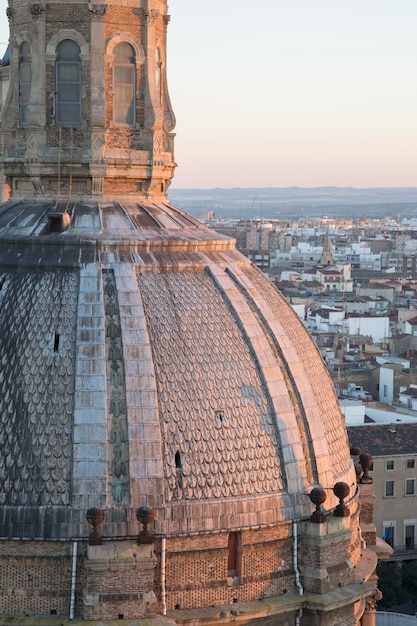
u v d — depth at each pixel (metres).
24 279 78.38
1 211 83.31
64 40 81.75
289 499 76.56
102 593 71.31
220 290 80.44
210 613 73.56
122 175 82.38
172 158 85.44
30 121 82.06
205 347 77.44
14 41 83.62
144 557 71.44
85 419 73.12
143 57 82.62
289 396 78.81
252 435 76.44
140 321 76.06
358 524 84.94
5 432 73.81
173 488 73.38
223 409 76.06
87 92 81.75
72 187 82.62
